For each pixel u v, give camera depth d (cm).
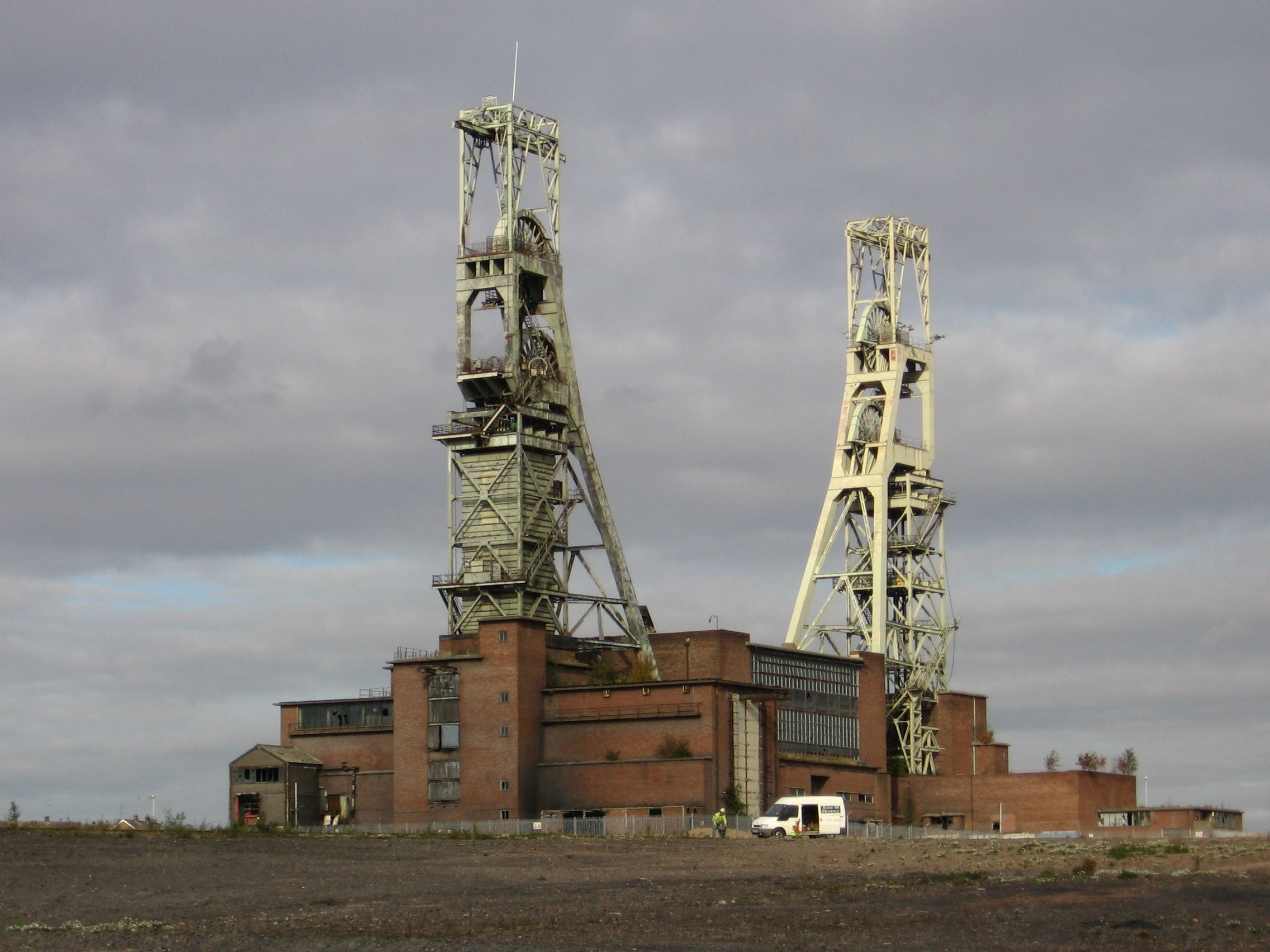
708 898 8244
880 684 18925
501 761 15775
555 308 17675
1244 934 6775
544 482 17275
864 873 9569
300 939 7075
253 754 17125
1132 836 17088
